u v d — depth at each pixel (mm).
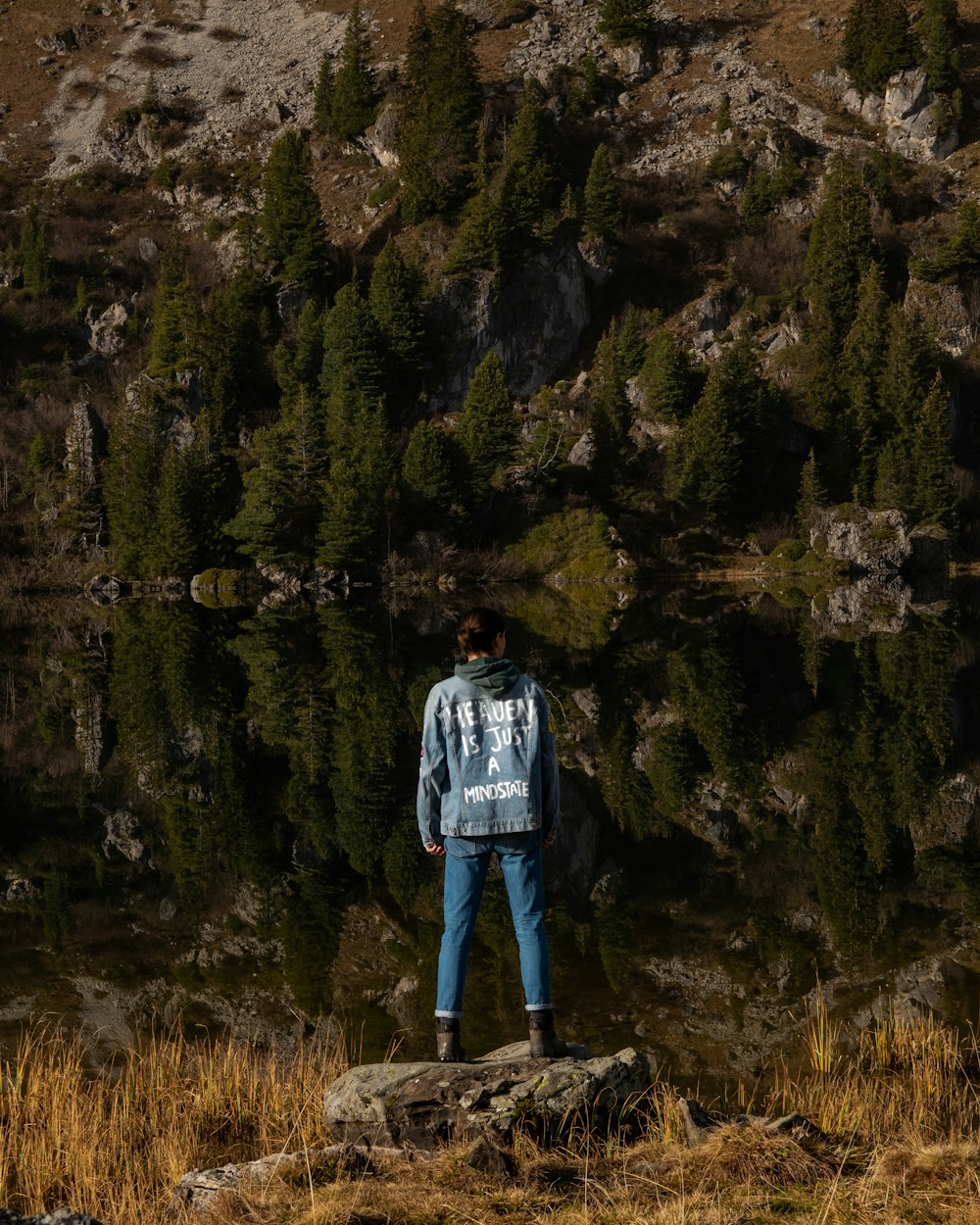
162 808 18875
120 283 109312
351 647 41500
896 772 20578
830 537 76438
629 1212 4289
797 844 15961
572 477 80812
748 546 79188
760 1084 7469
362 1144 5254
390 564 74625
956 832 16453
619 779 20438
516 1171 4777
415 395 93625
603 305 101625
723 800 18828
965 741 23266
